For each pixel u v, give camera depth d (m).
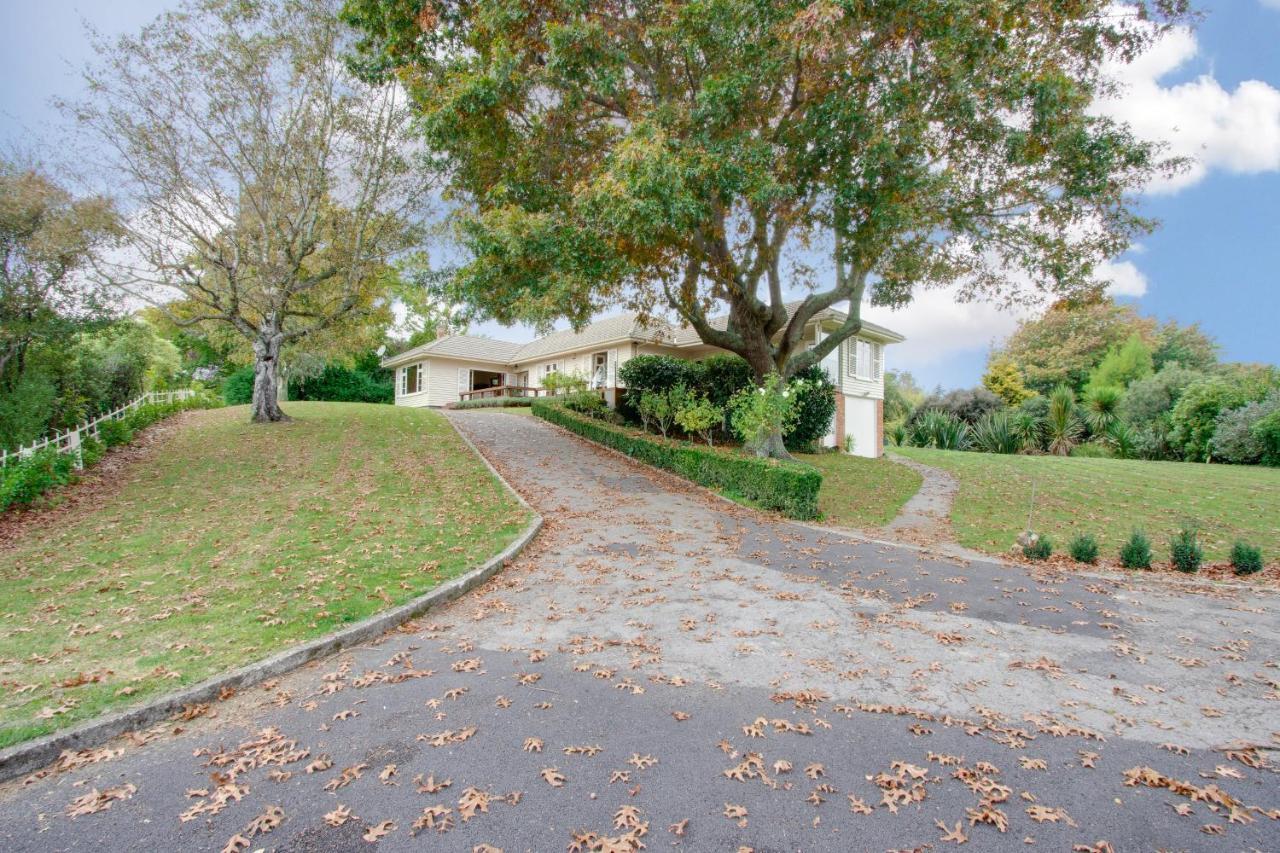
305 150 14.78
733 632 5.52
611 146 11.16
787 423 15.89
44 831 2.92
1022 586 7.00
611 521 9.84
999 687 4.48
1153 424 22.78
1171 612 6.15
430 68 11.15
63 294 11.98
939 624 5.77
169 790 3.23
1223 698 4.33
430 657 4.95
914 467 17.30
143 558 7.12
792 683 4.52
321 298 18.33
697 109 9.57
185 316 17.92
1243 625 5.79
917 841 2.84
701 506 11.09
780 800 3.14
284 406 20.91
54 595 5.96
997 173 11.89
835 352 21.11
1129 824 2.96
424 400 30.80
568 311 12.75
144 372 19.70
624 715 4.02
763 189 9.47
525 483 12.49
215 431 15.58
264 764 3.46
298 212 15.93
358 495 10.41
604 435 17.02
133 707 3.92
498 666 4.78
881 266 14.24
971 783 3.28
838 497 12.61
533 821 2.97
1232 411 19.12
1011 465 17.77
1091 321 39.72
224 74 13.61
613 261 10.20
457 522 9.09
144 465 11.98
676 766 3.44
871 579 7.16
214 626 5.26
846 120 9.81
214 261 15.10
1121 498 12.58
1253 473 15.61
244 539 7.90
